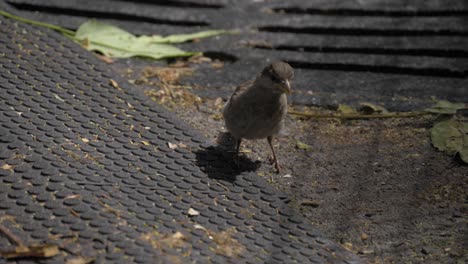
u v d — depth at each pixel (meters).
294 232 8.45
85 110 10.23
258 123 9.62
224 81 11.87
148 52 12.35
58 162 9.03
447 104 11.02
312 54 12.57
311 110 11.27
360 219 8.83
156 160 9.48
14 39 11.68
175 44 12.79
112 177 8.97
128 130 9.99
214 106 11.25
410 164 9.89
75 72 11.09
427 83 11.86
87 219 8.11
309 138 10.60
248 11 13.77
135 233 8.02
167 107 11.16
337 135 10.67
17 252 7.39
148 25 13.20
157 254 7.72
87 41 12.26
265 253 8.03
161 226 8.23
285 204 8.98
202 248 7.95
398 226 8.70
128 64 12.16
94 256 7.57
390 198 9.22
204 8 13.81
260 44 12.81
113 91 10.79
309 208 9.03
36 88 10.52
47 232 7.83
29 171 8.77
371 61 12.33
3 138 9.33
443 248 8.32
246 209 8.80
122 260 7.57
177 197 8.82
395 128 10.78
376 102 11.36
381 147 10.31
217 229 8.35
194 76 11.98
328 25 13.18
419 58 12.38
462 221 8.77
